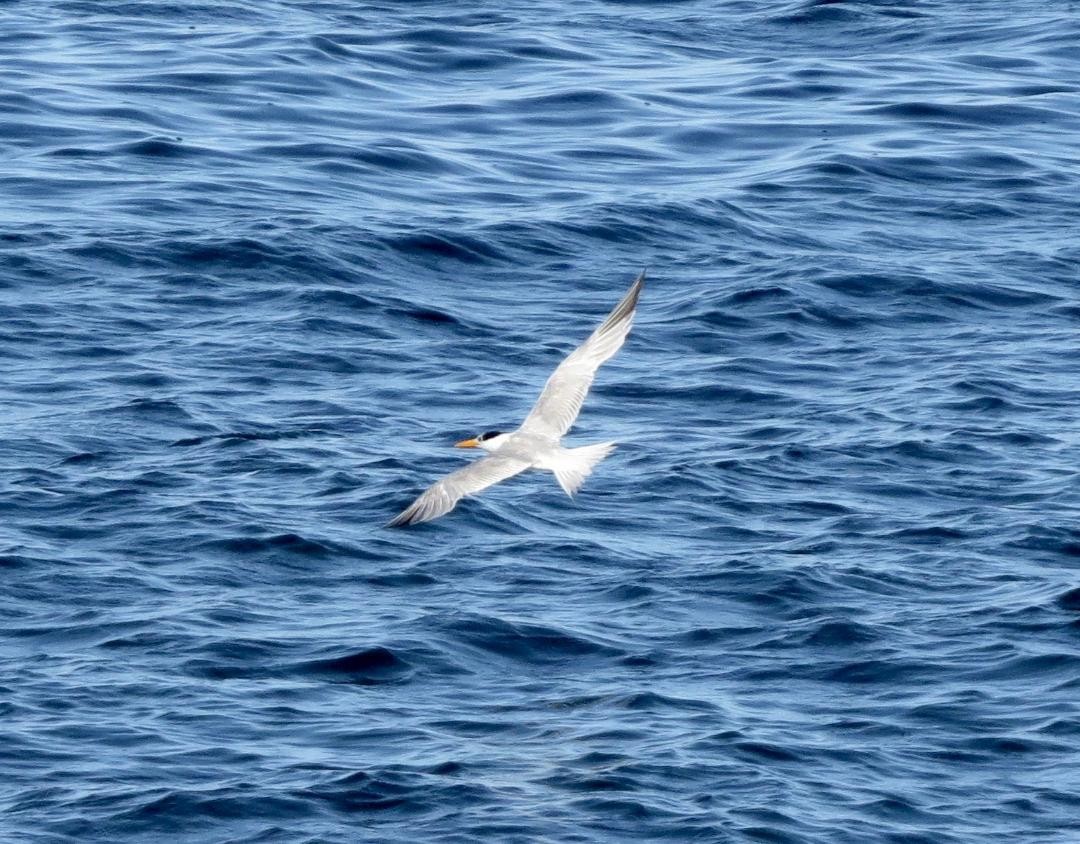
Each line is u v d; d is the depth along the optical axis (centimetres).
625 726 3117
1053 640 3462
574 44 8050
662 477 4275
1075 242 6034
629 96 7288
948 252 5909
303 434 4472
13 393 4644
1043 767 3019
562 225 5950
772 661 3403
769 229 6038
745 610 3616
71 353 4906
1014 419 4669
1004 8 8825
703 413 4722
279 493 4116
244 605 3581
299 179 6278
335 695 3228
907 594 3697
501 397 4756
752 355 5100
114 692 3203
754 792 2888
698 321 5306
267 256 5556
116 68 7275
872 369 5034
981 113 7219
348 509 4038
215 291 5366
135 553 3797
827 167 6575
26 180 6066
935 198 6384
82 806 2814
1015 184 6544
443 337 5159
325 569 3762
